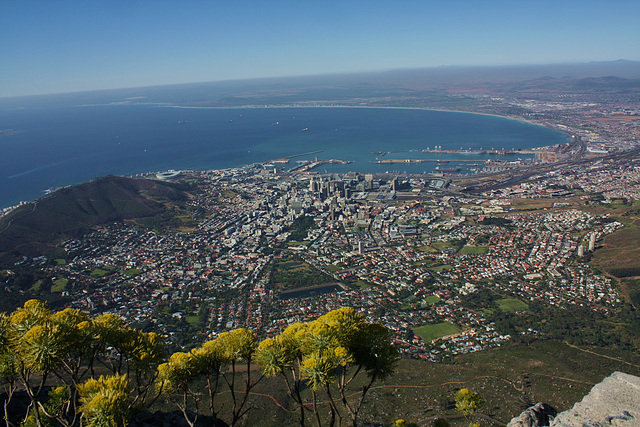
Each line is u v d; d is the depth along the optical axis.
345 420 70.88
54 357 21.89
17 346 21.95
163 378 27.22
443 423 28.78
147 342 26.67
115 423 20.19
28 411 29.11
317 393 81.94
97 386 21.45
